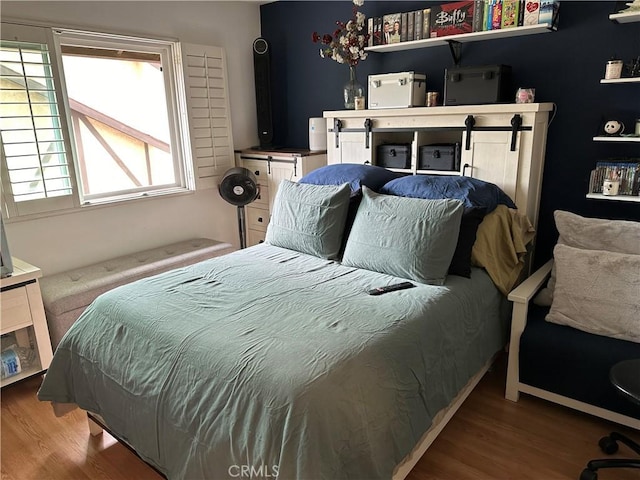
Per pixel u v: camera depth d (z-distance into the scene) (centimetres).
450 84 276
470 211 220
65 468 189
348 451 130
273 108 425
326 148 376
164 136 372
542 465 182
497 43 284
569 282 209
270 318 171
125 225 337
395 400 148
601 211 268
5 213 272
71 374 191
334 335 156
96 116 347
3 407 230
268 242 277
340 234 248
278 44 404
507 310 235
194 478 145
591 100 259
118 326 180
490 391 232
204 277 217
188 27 355
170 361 157
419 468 182
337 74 370
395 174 295
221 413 140
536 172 269
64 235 304
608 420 202
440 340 176
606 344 195
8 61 262
